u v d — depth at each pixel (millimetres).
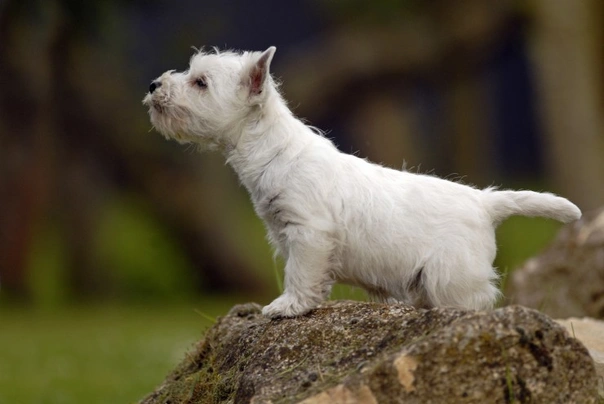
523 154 31625
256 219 25734
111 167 20625
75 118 19734
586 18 19422
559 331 4953
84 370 11312
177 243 21750
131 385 10281
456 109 22844
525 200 6344
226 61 6742
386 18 21797
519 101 31672
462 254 6129
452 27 21250
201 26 20094
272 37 26875
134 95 20609
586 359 4984
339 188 6262
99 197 20969
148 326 15602
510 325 4898
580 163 19641
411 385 4852
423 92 25469
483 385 4855
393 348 5312
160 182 20953
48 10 17750
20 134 19281
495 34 21234
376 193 6266
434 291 6129
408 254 6176
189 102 6668
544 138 26281
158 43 20375
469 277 6129
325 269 6215
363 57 21625
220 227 21594
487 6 20984
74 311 18391
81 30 18312
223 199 21844
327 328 5793
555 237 10219
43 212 19812
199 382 6344
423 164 27141
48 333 14930
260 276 21781
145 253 21812
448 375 4855
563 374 4934
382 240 6195
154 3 19234
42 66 18828
